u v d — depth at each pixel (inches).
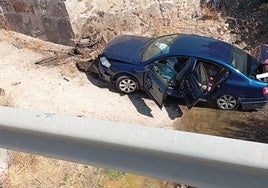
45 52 455.5
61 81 412.5
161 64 389.7
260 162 105.7
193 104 386.9
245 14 571.8
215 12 562.6
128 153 127.6
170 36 419.8
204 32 530.3
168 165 123.6
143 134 117.6
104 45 466.3
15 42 466.9
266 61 407.8
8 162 287.7
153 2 518.9
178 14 542.9
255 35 542.9
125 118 383.2
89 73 430.0
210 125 391.5
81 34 468.8
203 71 388.2
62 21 457.7
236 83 390.6
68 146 135.9
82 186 302.2
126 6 496.4
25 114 131.0
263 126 391.9
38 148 140.9
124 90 408.5
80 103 389.4
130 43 419.5
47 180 293.1
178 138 114.2
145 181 321.1
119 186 313.0
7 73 410.9
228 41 529.0
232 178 116.7
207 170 119.0
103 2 479.2
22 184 282.7
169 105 409.4
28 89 392.8
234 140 110.2
